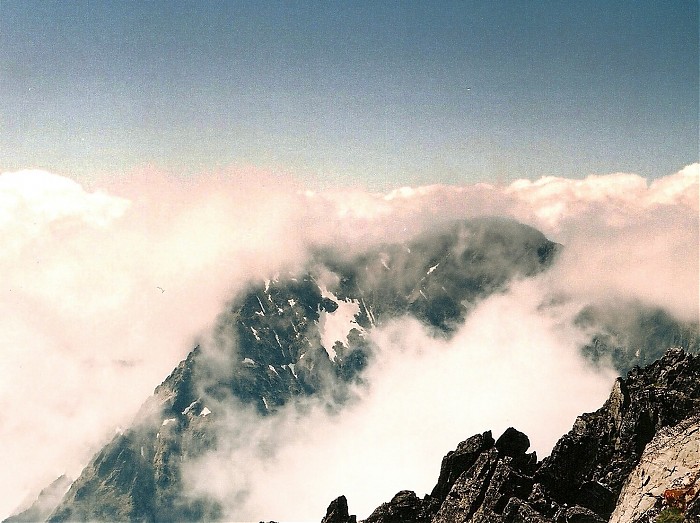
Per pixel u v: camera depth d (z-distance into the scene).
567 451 74.88
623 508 63.62
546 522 65.44
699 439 62.31
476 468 77.62
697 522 52.75
